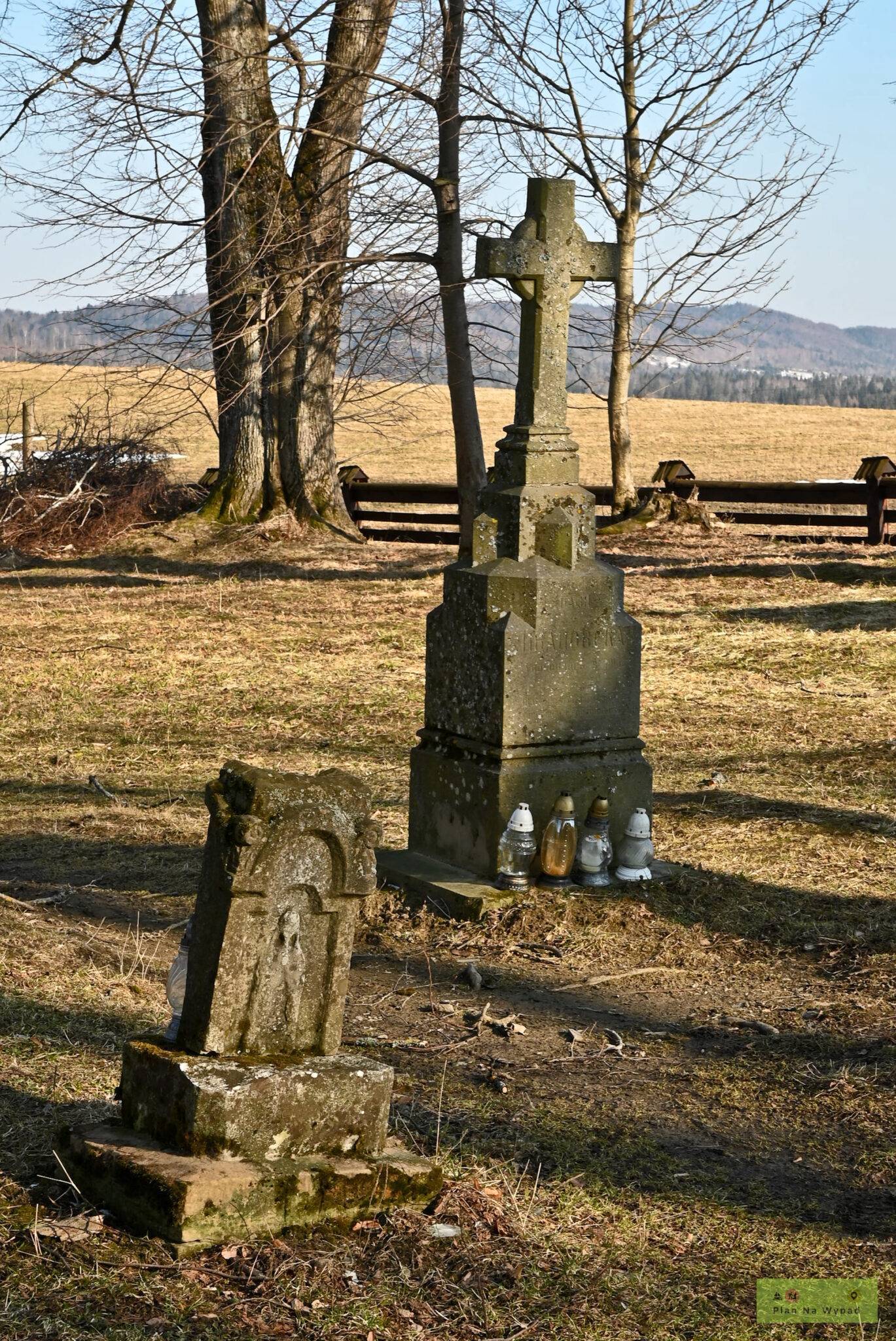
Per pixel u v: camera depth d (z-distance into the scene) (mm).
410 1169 4453
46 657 16281
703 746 12180
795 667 15070
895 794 10500
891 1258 4441
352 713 13742
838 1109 5691
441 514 25781
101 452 26000
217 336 20234
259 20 22656
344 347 23359
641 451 48031
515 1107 5617
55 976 6703
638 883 8273
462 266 20922
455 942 7781
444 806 8578
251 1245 4062
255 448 25156
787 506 33906
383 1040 6406
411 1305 3906
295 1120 4324
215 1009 4312
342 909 4457
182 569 22531
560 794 8289
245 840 4207
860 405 111438
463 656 8430
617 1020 6805
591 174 21547
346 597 20000
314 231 21203
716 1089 5930
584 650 8320
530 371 8445
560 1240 4410
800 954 7535
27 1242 3996
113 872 9000
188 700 14297
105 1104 5023
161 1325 3656
